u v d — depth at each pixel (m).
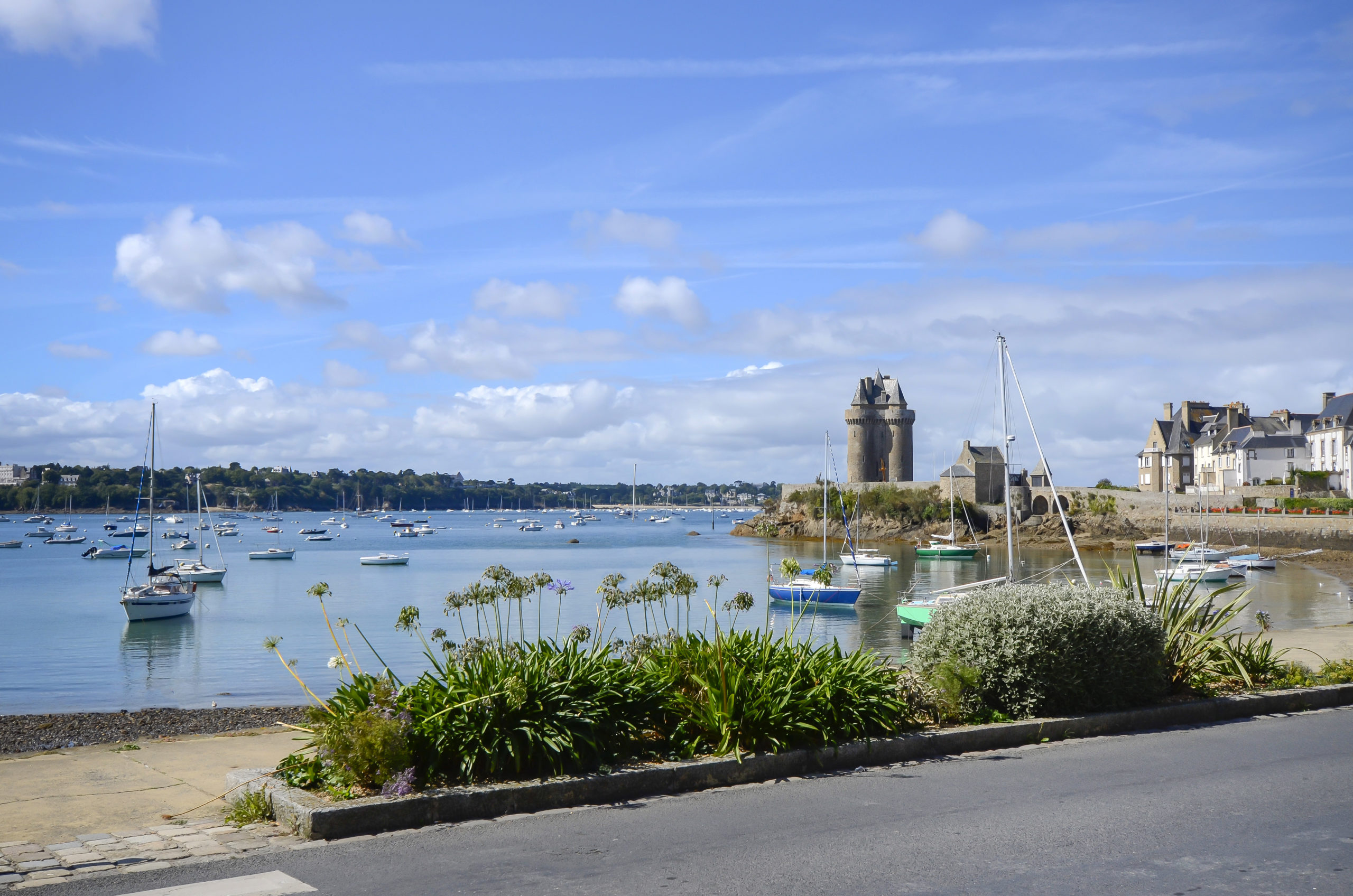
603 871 6.21
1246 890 5.88
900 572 80.56
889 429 147.25
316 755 8.29
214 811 8.09
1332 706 12.43
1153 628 11.26
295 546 134.12
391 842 6.84
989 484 124.38
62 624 46.72
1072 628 10.64
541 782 7.75
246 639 40.44
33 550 124.19
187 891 5.87
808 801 7.88
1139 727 10.82
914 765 9.11
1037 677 10.45
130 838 7.13
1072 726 10.33
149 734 17.56
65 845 7.01
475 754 7.84
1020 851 6.61
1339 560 82.12
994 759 9.37
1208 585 62.62
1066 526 42.28
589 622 37.59
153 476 60.41
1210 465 117.88
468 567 91.56
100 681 28.89
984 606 10.87
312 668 31.36
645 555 109.75
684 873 6.17
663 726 9.12
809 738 9.02
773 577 70.44
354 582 74.06
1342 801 7.84
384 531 192.62
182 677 29.78
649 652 10.27
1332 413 102.31
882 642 38.53
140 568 90.50
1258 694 12.01
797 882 6.00
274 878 6.11
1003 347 44.41
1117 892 5.84
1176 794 8.06
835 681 9.57
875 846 6.71
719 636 9.90
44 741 16.86
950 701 10.28
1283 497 96.06
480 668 8.66
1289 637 24.53
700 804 7.80
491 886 5.94
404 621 9.78
